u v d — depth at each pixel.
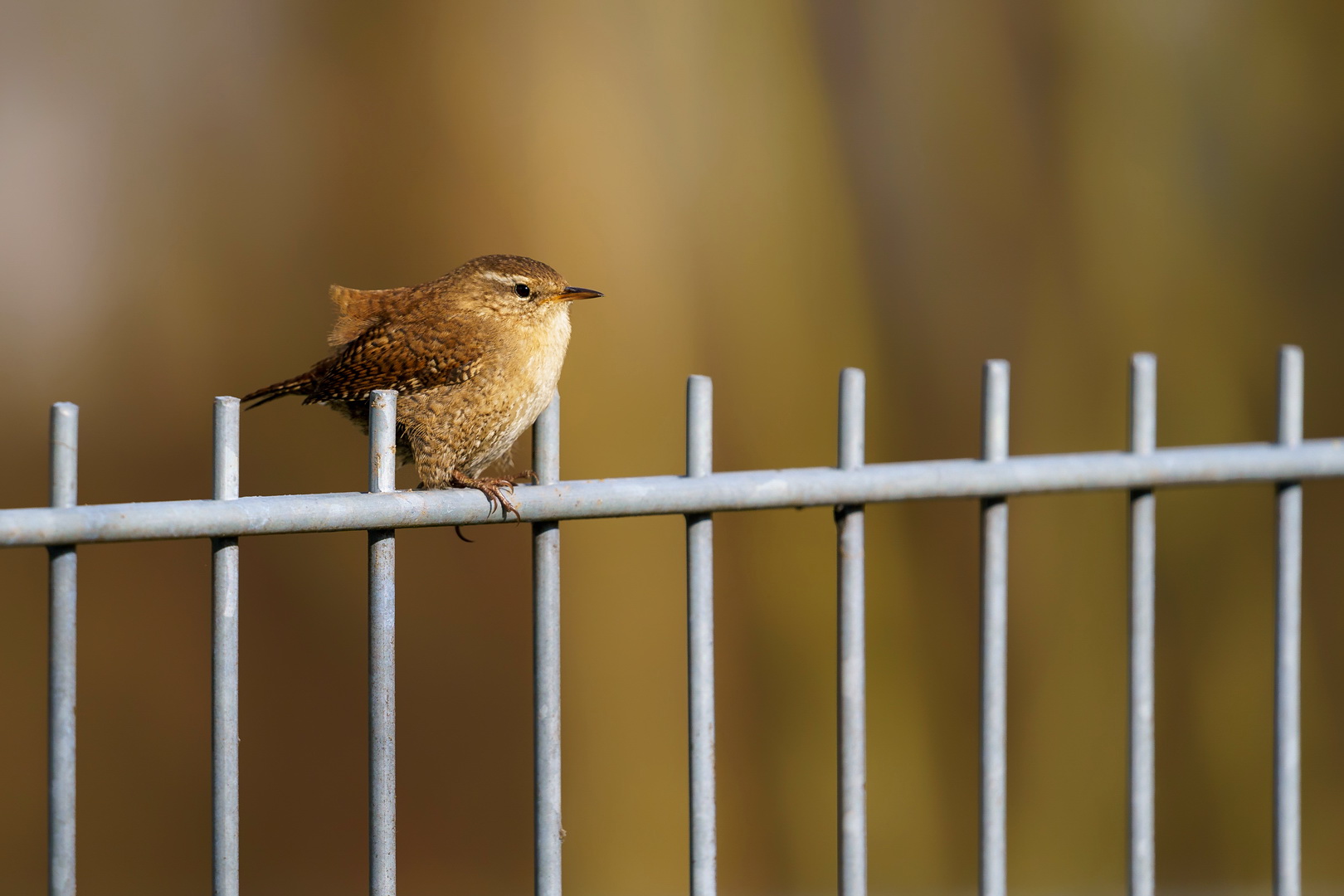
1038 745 13.01
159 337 12.52
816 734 12.75
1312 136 13.83
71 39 12.41
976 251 13.53
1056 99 13.68
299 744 12.61
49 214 12.34
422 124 12.48
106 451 12.42
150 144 12.49
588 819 12.33
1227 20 13.77
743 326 12.90
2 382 12.24
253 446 12.44
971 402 13.45
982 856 4.68
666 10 12.80
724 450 12.85
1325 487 13.58
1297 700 5.13
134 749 12.37
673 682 12.55
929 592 13.11
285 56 12.61
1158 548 13.23
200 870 12.38
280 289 12.55
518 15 12.54
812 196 13.13
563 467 12.36
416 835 12.49
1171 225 13.70
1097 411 13.48
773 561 12.85
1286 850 5.13
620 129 12.63
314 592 12.73
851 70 13.36
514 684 12.82
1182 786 13.16
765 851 12.60
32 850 12.37
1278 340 13.77
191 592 12.67
